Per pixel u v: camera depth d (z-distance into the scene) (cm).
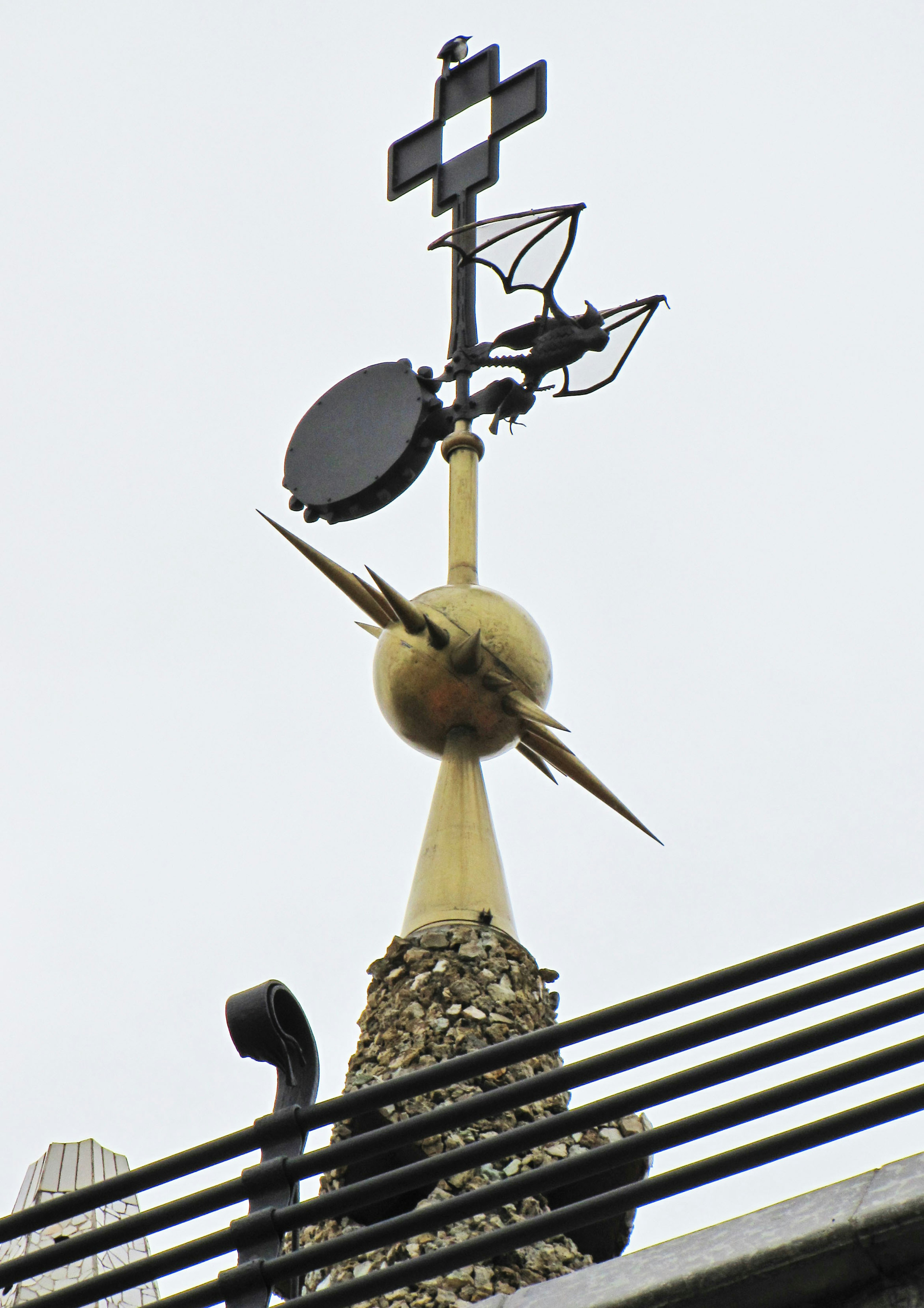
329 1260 2667
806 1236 2466
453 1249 2603
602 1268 2605
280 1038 2878
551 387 5194
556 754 4759
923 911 2597
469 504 5006
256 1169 2767
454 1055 4228
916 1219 2420
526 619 4838
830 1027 2594
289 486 5106
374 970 4506
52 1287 4753
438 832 4662
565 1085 2650
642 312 5222
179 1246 2759
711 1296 2494
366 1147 2723
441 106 6019
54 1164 5072
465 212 5750
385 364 5191
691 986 2634
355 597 5016
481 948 4450
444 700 4734
